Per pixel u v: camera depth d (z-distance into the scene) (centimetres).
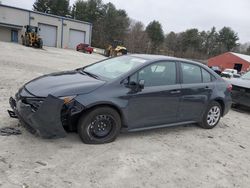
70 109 469
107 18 9269
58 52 3731
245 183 452
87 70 600
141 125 552
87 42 5919
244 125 789
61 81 510
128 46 8775
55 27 5425
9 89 848
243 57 6612
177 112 602
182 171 457
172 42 10294
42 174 393
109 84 506
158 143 554
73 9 9612
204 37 10956
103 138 509
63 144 489
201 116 660
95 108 489
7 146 456
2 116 583
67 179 389
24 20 5050
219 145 594
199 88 631
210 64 7000
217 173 470
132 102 523
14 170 393
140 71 544
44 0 9181
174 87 583
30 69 1415
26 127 484
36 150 457
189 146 562
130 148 511
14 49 2970
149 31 10000
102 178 404
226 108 705
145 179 417
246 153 575
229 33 10994
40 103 454
